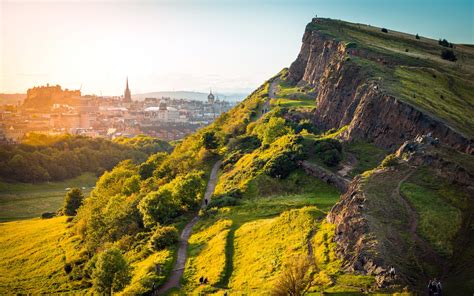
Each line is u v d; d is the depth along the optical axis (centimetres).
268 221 9569
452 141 9944
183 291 7669
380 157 11350
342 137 13125
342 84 15350
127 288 8381
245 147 17075
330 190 10981
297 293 5812
